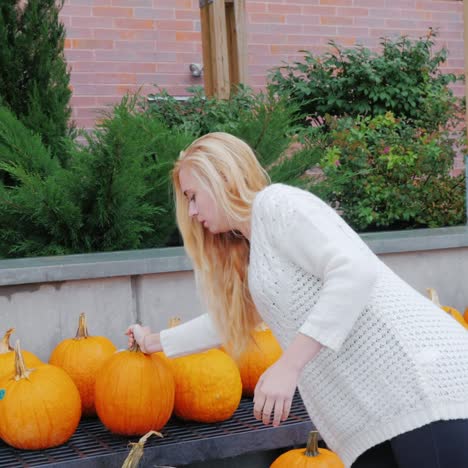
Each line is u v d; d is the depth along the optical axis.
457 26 9.17
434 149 5.53
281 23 8.35
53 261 3.38
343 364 2.04
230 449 2.78
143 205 4.38
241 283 2.33
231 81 7.22
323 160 5.30
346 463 2.14
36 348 3.23
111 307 3.36
